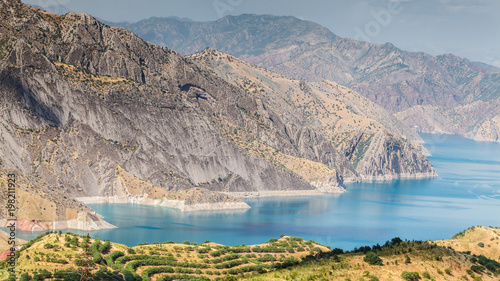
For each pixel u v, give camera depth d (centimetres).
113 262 18475
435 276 15950
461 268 16625
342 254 18412
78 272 16612
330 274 15812
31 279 15925
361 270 16038
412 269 16188
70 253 17988
